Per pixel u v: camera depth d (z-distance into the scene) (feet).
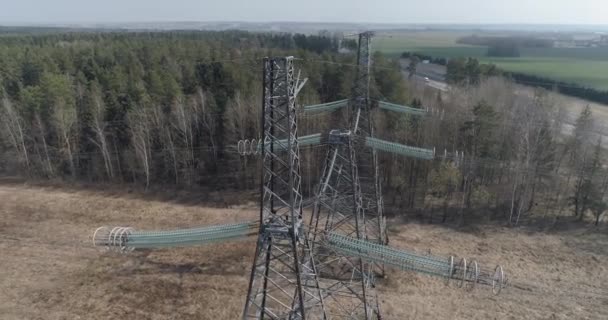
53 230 164.55
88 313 118.52
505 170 184.55
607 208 160.76
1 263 141.90
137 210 181.57
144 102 211.41
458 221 169.17
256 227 83.41
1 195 196.03
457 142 191.83
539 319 114.42
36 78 275.80
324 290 108.27
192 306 120.67
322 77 240.12
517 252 146.61
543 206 178.60
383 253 82.23
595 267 137.59
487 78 263.29
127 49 332.80
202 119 216.74
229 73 235.40
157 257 145.28
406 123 185.47
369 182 175.94
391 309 118.21
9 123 219.61
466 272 79.66
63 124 206.49
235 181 206.59
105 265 141.08
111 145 216.74
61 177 215.92
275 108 75.41
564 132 238.48
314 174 195.52
